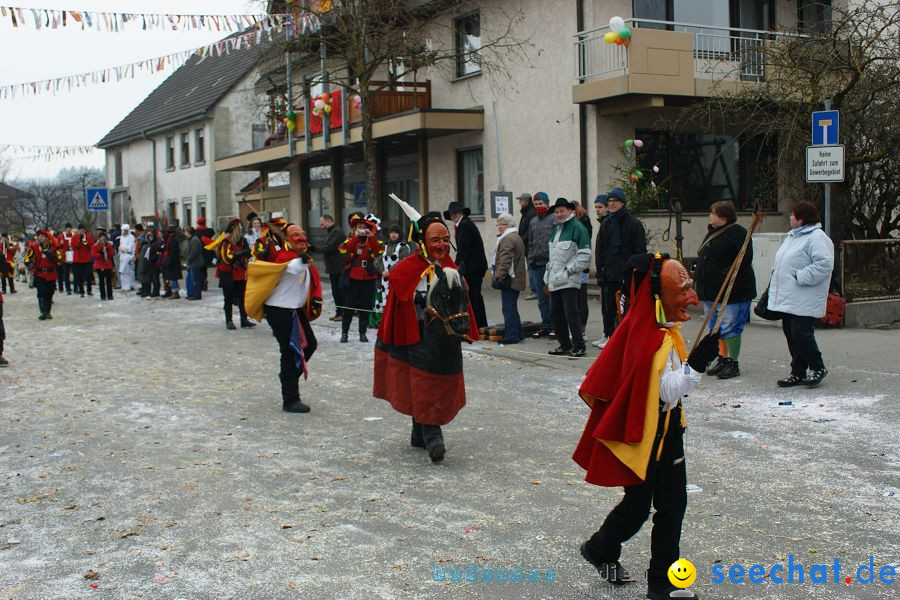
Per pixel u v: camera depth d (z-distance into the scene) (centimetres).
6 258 2697
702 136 1903
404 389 685
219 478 643
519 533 517
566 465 661
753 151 1955
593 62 1781
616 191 1083
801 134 1534
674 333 404
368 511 563
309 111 2511
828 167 1098
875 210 1609
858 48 1461
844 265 1274
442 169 2283
